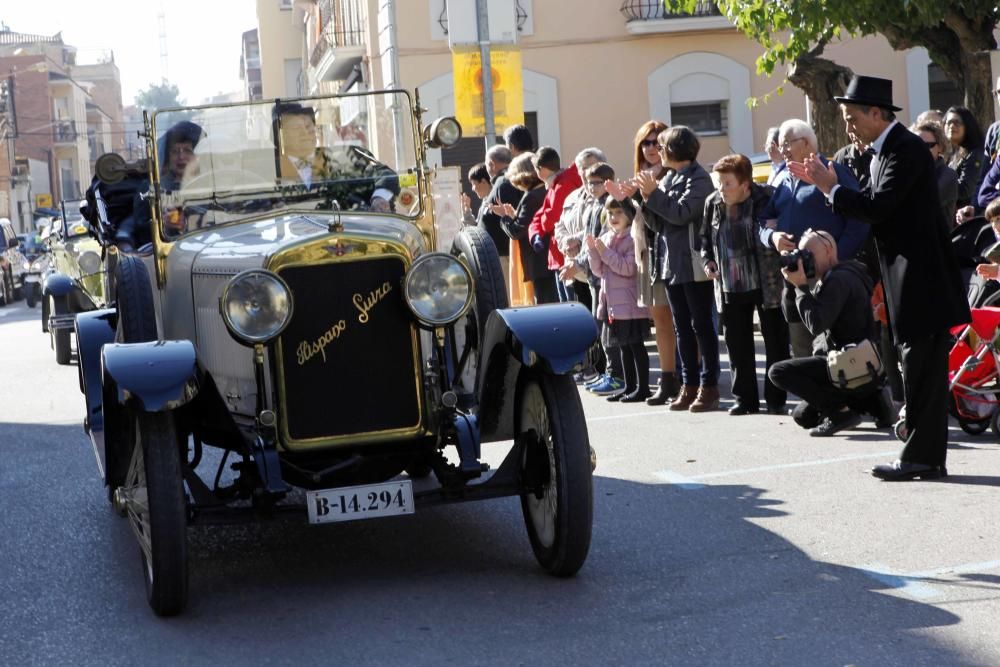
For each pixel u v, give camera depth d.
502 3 14.27
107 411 5.66
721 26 23.70
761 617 4.88
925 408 6.80
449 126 6.68
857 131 6.77
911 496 6.53
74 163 85.75
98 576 6.04
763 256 8.88
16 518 7.37
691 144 9.24
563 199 11.34
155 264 6.55
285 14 41.12
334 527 6.73
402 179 6.74
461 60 14.27
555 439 5.33
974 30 12.87
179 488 5.16
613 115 24.09
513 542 6.22
